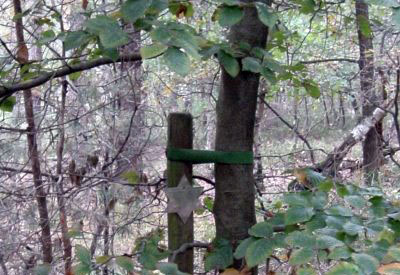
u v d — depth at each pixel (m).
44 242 2.82
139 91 3.21
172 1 1.84
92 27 1.53
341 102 4.50
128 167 3.05
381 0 1.54
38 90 3.15
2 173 2.87
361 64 4.23
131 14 1.51
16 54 2.39
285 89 4.10
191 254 2.11
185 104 3.91
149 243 1.92
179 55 1.41
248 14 1.99
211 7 3.62
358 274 1.35
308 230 1.64
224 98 2.10
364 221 1.73
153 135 3.36
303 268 1.47
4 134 3.23
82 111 3.17
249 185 2.13
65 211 2.82
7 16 3.58
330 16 3.98
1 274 2.80
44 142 3.21
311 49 4.75
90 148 3.14
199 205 2.15
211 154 2.09
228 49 1.83
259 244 1.74
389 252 1.46
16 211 2.85
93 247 2.78
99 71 3.29
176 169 2.10
